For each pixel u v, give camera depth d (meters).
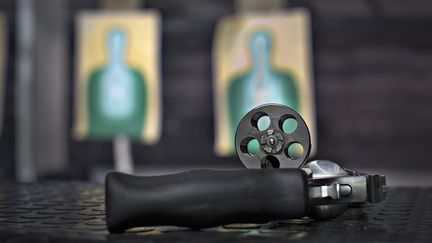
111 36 2.44
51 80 2.51
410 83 3.26
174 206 0.30
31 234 0.30
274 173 0.30
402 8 3.12
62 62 2.63
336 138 3.32
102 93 2.44
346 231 0.31
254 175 0.30
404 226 0.32
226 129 2.42
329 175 0.33
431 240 0.28
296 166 0.33
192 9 3.20
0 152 2.96
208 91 3.34
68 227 0.33
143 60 2.44
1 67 2.82
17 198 0.47
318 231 0.31
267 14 2.38
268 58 2.36
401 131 3.28
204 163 3.37
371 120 3.30
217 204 0.30
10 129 2.98
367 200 0.32
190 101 3.36
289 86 2.34
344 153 3.32
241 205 0.30
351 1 3.06
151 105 2.44
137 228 0.32
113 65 2.45
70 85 2.95
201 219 0.30
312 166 0.34
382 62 3.26
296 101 2.34
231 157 3.35
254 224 0.33
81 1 2.94
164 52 3.27
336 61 3.27
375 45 3.25
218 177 0.30
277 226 0.33
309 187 0.31
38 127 2.41
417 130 3.26
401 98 3.27
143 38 2.45
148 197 0.29
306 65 2.33
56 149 2.57
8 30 3.02
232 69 2.41
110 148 3.19
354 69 3.27
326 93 3.29
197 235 0.30
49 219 0.36
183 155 3.36
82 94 2.45
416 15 3.18
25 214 0.38
